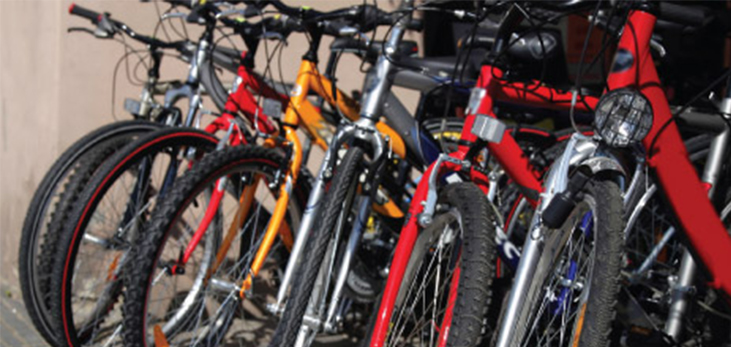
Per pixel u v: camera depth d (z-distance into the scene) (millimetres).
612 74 2770
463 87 3652
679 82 3986
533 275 2549
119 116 4281
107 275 3727
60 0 4203
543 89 3164
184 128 3393
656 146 2846
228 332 3814
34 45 4523
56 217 3482
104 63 4250
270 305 3092
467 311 2465
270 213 3578
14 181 4816
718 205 3354
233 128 3439
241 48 4348
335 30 3326
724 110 3197
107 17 3879
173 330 3447
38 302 3518
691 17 2793
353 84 4441
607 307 2311
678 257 3576
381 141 3049
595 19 2779
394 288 2752
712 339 3436
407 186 3736
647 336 3279
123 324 3057
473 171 3000
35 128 4500
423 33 4551
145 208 3672
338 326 3570
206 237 3445
